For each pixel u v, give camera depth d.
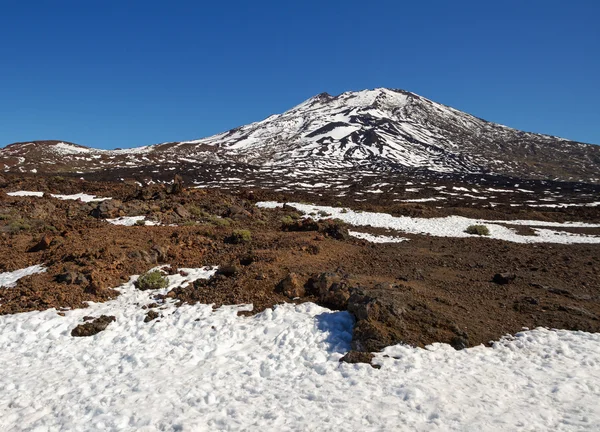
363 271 14.12
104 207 25.44
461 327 9.59
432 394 7.04
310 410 6.79
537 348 8.90
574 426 6.18
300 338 9.56
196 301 11.80
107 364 8.74
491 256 18.89
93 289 12.25
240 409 6.88
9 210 24.44
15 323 10.30
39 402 7.29
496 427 6.16
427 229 28.48
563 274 15.09
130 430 6.42
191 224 23.00
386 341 8.80
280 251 15.59
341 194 57.53
